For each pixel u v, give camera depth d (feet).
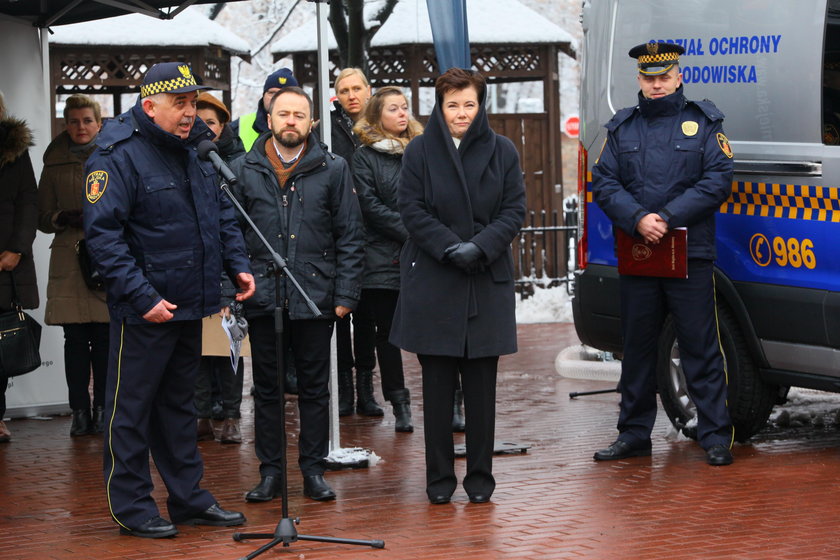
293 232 25.31
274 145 25.82
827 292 28.32
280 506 25.38
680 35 31.14
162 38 68.44
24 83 37.24
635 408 29.66
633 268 29.09
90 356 34.99
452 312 24.98
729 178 28.27
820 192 28.48
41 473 29.50
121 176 22.41
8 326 32.50
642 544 21.95
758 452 29.81
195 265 22.93
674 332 31.12
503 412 37.04
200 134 23.22
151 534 23.03
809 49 28.94
